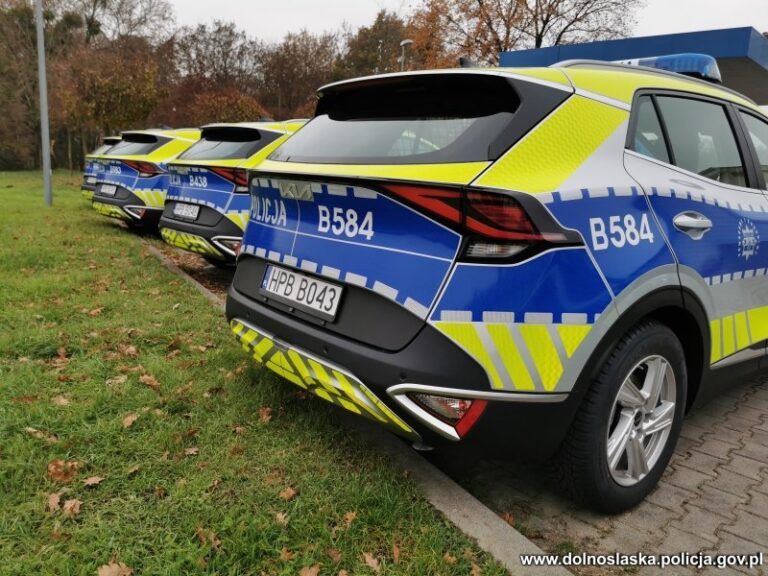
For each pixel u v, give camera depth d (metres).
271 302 2.69
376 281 2.14
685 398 2.70
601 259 2.14
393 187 2.08
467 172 1.99
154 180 8.27
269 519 2.22
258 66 46.38
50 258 6.59
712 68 4.01
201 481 2.42
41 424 2.77
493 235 1.94
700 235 2.62
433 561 2.06
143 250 7.44
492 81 2.22
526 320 1.99
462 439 2.07
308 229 2.48
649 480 2.59
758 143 3.39
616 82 2.57
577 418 2.24
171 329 4.26
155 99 20.45
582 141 2.26
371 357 2.13
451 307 1.98
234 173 5.37
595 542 2.36
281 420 2.99
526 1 23.84
